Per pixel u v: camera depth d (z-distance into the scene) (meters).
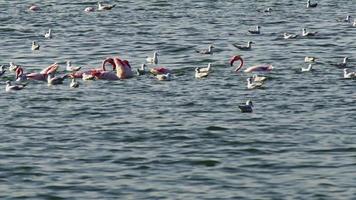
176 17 112.25
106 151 51.81
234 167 48.91
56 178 47.31
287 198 44.59
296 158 50.41
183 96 64.94
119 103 63.09
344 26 104.12
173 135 54.91
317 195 44.97
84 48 88.88
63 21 109.19
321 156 50.78
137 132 55.62
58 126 57.16
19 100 64.12
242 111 60.16
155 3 126.81
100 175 47.75
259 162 49.72
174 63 80.12
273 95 64.94
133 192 45.38
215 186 46.09
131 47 89.44
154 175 47.69
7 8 122.19
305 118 58.59
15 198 44.66
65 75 71.69
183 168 48.72
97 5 125.19
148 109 61.31
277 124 57.19
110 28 102.69
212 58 82.25
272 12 117.62
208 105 62.22
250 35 97.50
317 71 73.88
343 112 60.06
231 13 116.25
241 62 75.31
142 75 72.75
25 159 50.34
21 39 95.00
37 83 70.00
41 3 127.06
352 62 78.88
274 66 76.94
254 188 45.81
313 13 116.88
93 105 62.56
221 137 54.41
